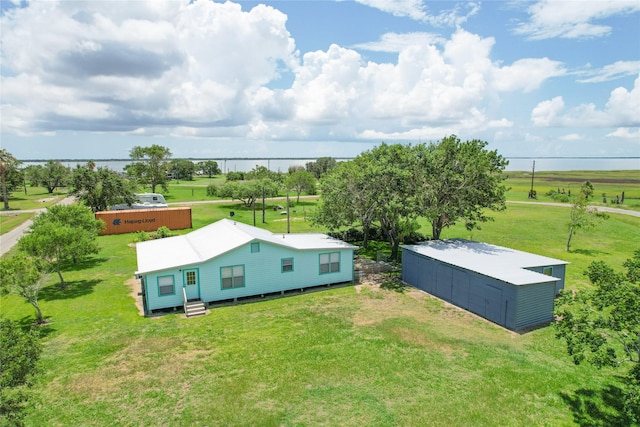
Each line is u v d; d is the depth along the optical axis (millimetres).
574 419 11594
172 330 18188
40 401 12438
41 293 23656
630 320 10422
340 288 24734
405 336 17203
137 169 82000
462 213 28672
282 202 71938
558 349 16031
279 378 13836
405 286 24953
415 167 28531
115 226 43500
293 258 23672
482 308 19641
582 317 11312
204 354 15711
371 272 28031
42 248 22953
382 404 12320
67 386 13438
